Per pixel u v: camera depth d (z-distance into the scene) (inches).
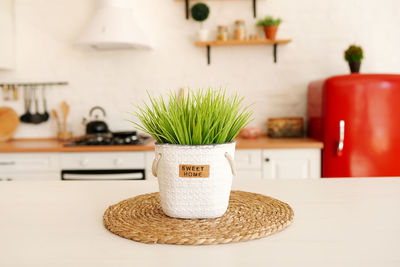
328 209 36.4
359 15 133.3
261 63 136.3
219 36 128.6
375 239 27.9
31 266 23.7
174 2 135.8
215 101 32.8
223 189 32.6
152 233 28.7
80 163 112.7
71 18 137.4
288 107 137.1
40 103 139.9
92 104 139.6
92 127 126.6
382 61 134.6
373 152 107.8
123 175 111.4
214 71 137.3
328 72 135.6
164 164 32.0
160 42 137.3
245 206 36.8
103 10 124.8
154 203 38.2
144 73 138.3
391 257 24.5
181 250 26.2
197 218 32.7
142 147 110.8
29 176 114.0
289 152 111.8
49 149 111.6
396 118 107.1
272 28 125.4
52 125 140.4
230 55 136.3
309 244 27.1
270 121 130.3
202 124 32.0
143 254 25.5
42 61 138.6
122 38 119.0
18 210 37.3
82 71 138.7
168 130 32.3
